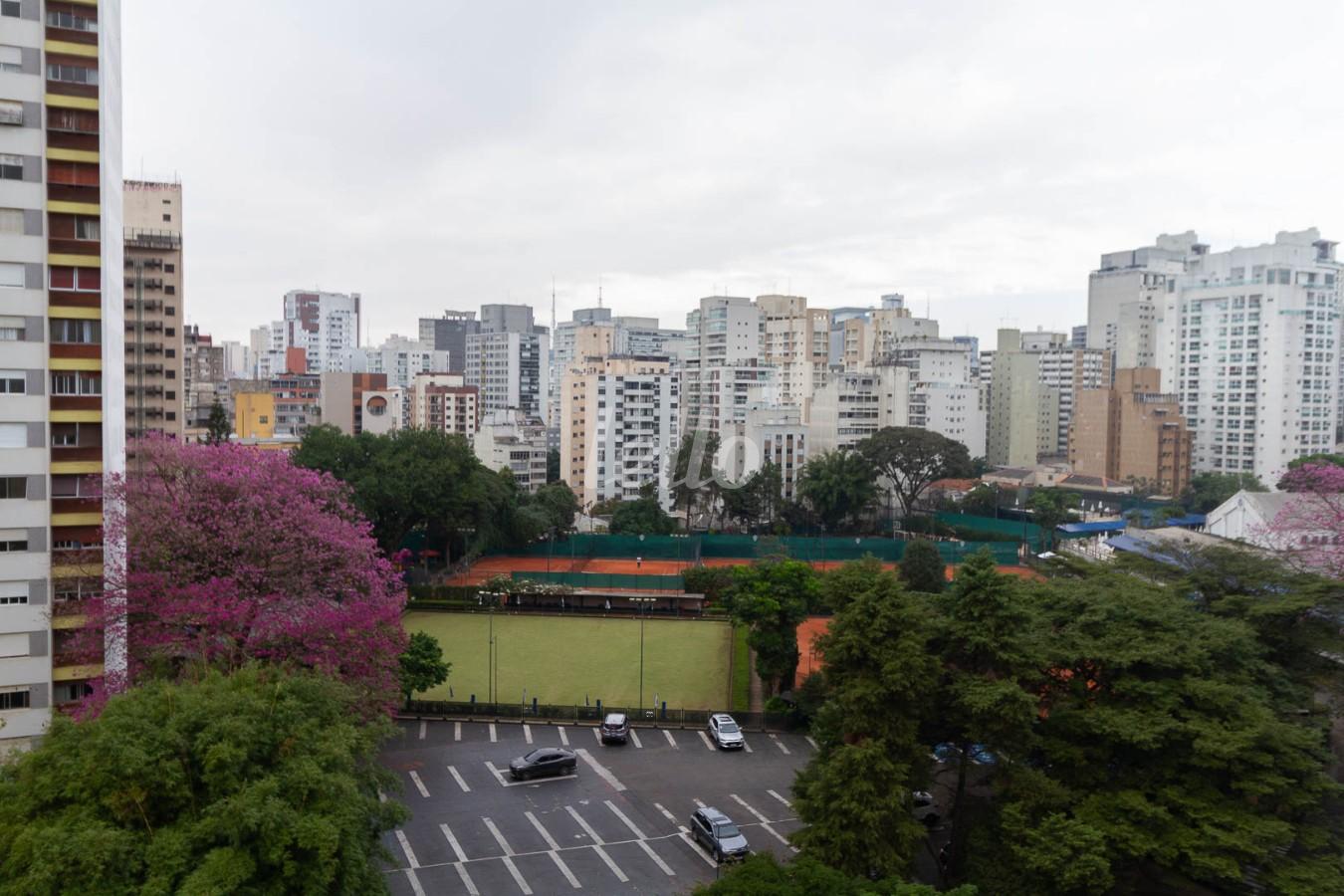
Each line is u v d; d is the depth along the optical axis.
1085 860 36.78
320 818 31.28
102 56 54.50
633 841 51.62
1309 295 190.88
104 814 31.19
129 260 127.06
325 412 190.38
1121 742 41.62
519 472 174.12
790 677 76.50
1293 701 46.53
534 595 103.31
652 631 96.19
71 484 54.75
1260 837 37.75
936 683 42.81
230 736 32.94
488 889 46.12
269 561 55.97
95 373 54.84
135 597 54.19
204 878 28.42
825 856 40.25
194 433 153.62
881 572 47.28
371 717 54.56
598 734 69.25
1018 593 48.06
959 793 45.03
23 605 53.50
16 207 52.78
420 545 123.69
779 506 148.12
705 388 198.38
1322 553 68.06
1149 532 108.12
